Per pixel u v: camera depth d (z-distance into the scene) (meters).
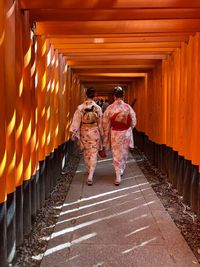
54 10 4.62
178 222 4.74
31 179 4.66
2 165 3.16
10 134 3.50
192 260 3.60
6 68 3.41
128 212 5.20
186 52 5.91
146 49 6.93
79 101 13.55
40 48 5.44
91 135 6.95
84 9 4.12
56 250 3.83
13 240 3.55
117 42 6.16
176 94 6.59
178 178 6.29
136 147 14.08
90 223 4.72
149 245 3.97
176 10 4.43
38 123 5.48
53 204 5.67
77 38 5.98
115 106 6.92
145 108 11.24
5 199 3.24
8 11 3.40
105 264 3.49
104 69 10.58
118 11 4.54
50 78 6.27
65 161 8.95
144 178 7.60
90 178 6.95
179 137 6.32
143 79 11.77
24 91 4.33
